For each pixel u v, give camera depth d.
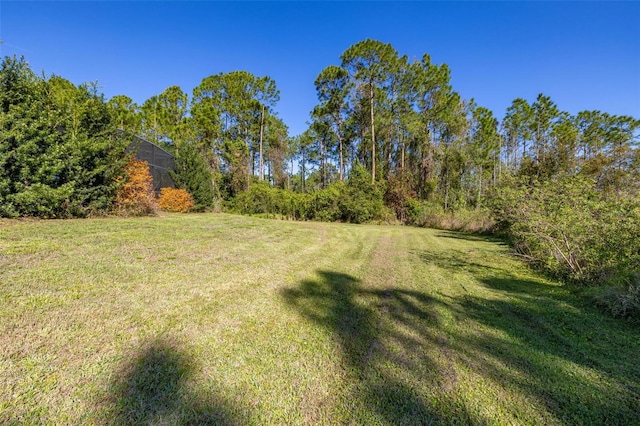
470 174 23.44
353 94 21.78
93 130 7.96
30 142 6.09
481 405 1.67
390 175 19.23
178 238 5.93
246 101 24.08
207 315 2.69
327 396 1.71
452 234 11.60
